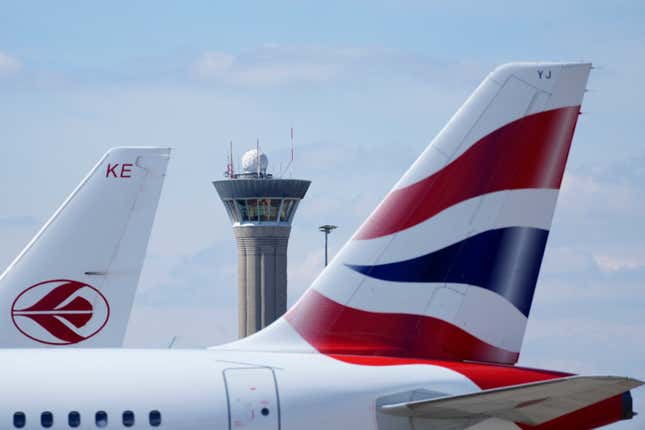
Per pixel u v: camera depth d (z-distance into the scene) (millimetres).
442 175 71812
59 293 97375
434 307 71562
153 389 64875
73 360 65875
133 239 100188
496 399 62625
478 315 71750
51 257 97500
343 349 70938
